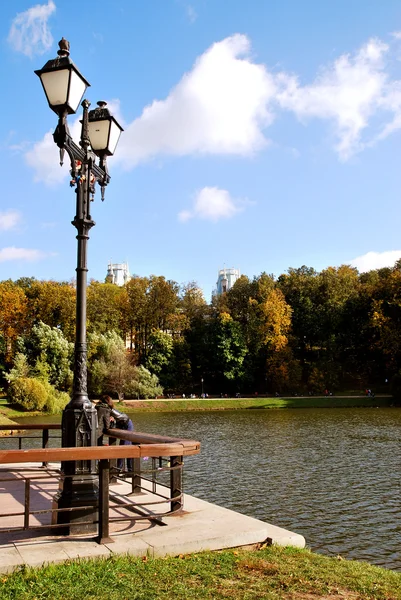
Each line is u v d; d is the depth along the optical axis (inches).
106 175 320.5
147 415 2100.1
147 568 206.1
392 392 2390.5
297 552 246.1
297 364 2765.7
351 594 196.4
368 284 3029.0
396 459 954.7
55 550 220.5
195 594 183.9
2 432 1366.9
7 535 242.2
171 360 2915.8
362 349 2903.5
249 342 2955.2
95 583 188.9
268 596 185.8
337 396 2544.3
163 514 262.8
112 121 316.2
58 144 259.9
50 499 319.3
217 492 713.6
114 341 2664.9
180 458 289.0
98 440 358.6
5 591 181.0
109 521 238.1
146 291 3176.7
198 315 3324.3
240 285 3376.0
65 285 3068.4
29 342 2474.2
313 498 676.1
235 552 235.9
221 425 1654.8
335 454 1022.4
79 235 272.8
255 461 956.0
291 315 3036.4
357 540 513.7
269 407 2389.3
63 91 255.4
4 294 2721.5
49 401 2105.1
